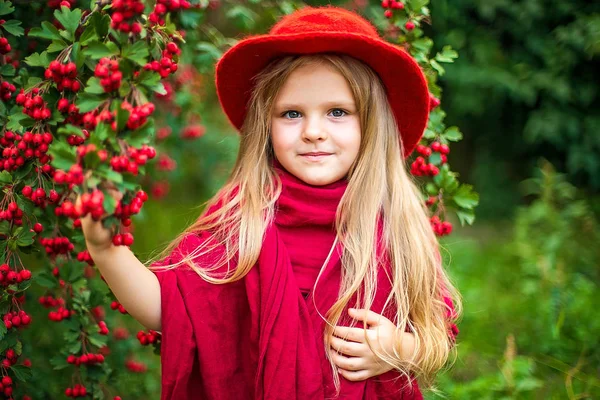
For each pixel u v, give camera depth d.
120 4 1.30
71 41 1.48
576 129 4.94
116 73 1.29
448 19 5.00
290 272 1.58
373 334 1.58
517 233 3.79
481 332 3.02
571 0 4.86
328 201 1.64
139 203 1.33
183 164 4.52
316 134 1.60
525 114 5.28
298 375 1.51
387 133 1.73
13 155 1.53
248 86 1.78
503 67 5.05
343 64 1.62
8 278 1.58
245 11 2.45
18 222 1.59
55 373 2.44
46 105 1.51
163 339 1.53
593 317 2.92
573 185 5.23
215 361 1.55
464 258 4.05
